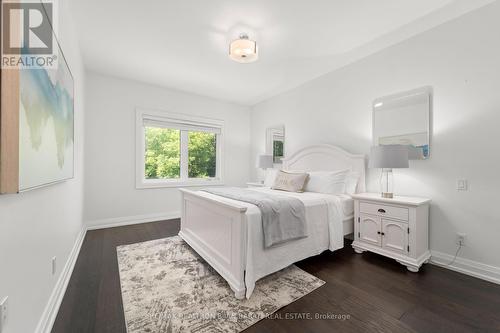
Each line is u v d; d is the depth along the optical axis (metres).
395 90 2.60
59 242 1.69
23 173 0.96
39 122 1.16
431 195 2.31
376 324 1.41
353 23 2.26
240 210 1.66
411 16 2.15
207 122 4.59
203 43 2.62
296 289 1.80
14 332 0.96
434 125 2.29
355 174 2.93
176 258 2.38
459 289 1.80
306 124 3.81
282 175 3.29
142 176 3.89
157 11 2.08
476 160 2.03
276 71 3.38
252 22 2.24
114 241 2.89
